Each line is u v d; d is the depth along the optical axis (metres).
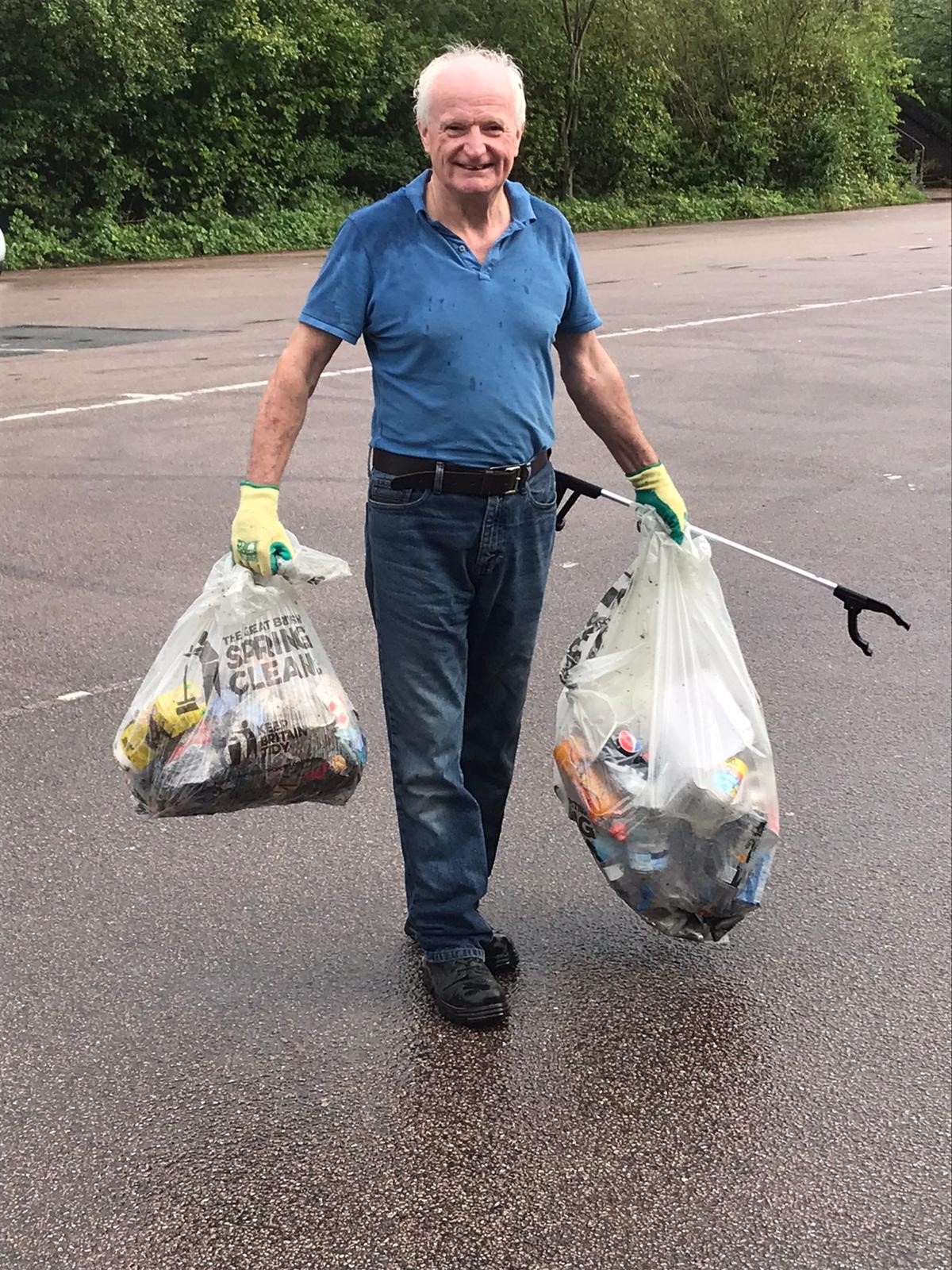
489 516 2.98
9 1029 3.04
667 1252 2.45
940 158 52.91
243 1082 2.88
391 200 2.93
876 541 6.93
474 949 3.13
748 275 19.80
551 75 33.44
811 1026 3.11
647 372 11.55
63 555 6.51
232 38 25.81
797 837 3.95
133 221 25.94
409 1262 2.41
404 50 29.69
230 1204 2.54
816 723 4.75
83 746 4.46
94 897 3.58
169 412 9.88
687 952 3.39
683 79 38.44
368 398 10.49
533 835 3.96
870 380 11.29
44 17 22.52
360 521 7.07
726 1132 2.76
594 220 32.72
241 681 2.97
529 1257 2.43
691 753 3.12
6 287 19.17
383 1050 3.00
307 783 3.03
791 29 39.69
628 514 7.38
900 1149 2.72
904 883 3.72
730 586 6.22
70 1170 2.62
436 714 3.07
